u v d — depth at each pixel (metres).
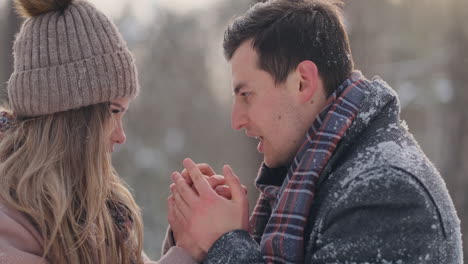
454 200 8.17
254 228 1.82
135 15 14.86
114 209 1.88
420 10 9.98
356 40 7.07
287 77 1.64
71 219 1.68
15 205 1.63
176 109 14.41
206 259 1.58
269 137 1.69
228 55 1.73
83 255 1.68
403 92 10.71
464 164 8.70
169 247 1.83
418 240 1.41
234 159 13.88
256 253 1.55
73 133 1.72
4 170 1.68
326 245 1.46
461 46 9.18
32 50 1.72
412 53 10.67
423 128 11.07
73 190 1.73
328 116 1.59
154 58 14.58
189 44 14.88
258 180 1.85
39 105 1.70
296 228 1.52
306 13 1.66
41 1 1.73
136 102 13.98
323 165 1.56
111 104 1.79
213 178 1.77
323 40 1.64
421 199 1.43
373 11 9.36
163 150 13.65
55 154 1.70
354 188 1.47
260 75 1.65
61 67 1.70
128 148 12.25
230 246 1.57
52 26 1.72
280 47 1.63
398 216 1.41
